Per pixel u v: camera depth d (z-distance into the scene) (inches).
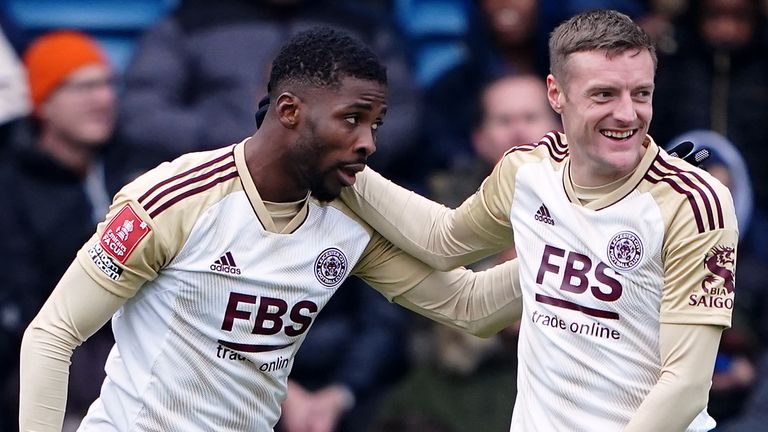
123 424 670.5
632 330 618.2
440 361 962.1
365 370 973.8
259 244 647.8
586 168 616.1
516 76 1109.1
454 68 1130.7
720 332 603.2
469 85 1125.7
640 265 608.4
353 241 671.8
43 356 643.5
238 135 994.1
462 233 675.4
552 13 1139.3
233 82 1010.1
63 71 971.9
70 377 938.1
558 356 629.0
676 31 1096.8
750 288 1007.0
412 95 1047.0
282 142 634.2
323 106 623.5
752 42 1090.1
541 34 1137.4
